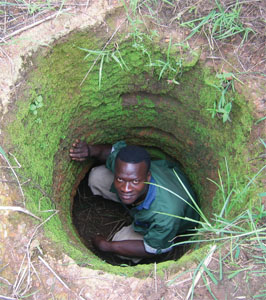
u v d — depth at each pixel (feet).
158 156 10.37
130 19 6.32
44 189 6.80
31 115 6.41
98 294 4.67
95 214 10.25
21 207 5.24
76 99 7.73
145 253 8.09
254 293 4.63
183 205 7.87
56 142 7.64
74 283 4.75
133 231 8.95
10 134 5.75
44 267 4.86
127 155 6.75
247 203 5.46
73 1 6.37
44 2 6.36
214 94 6.75
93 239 8.83
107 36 6.51
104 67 7.19
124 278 4.79
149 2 6.56
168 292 4.68
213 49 6.48
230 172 6.75
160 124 9.01
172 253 9.06
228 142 7.03
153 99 8.27
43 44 6.13
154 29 6.50
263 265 4.83
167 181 8.05
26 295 4.69
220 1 6.54
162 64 6.98
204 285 4.72
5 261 4.89
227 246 5.01
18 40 6.06
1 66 5.88
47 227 5.48
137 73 7.46
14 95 5.88
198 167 8.75
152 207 7.39
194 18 6.55
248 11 6.51
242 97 6.18
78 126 8.39
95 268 4.99
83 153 8.70
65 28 6.24
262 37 6.41
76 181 9.31
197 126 8.04
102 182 9.66
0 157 5.52
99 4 6.39
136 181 6.84
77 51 6.64
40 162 6.86
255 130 6.06
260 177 5.61
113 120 8.99
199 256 4.97
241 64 6.34
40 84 6.44
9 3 6.27
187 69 6.77
